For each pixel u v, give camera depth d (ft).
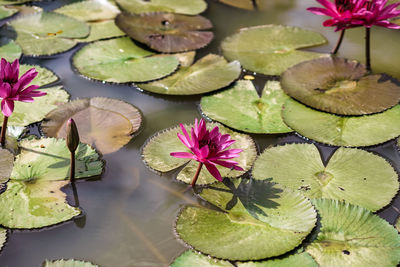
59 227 5.13
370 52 8.84
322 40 9.23
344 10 7.77
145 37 9.11
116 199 5.53
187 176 5.86
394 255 4.68
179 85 7.72
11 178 5.62
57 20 9.77
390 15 7.54
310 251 4.74
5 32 9.21
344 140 6.45
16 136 6.41
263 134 6.68
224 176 5.86
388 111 6.97
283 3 11.24
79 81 7.84
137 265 4.70
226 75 8.00
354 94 7.32
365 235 4.92
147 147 6.31
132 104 7.30
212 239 4.90
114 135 6.56
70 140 5.23
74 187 5.64
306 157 6.14
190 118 7.02
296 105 7.23
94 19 10.02
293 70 8.05
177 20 9.94
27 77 5.92
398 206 5.40
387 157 6.18
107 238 5.02
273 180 5.76
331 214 5.19
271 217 5.13
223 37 9.50
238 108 7.19
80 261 4.71
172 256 4.79
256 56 8.66
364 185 5.67
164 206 5.43
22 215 5.14
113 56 8.56
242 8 10.90
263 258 4.64
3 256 4.76
